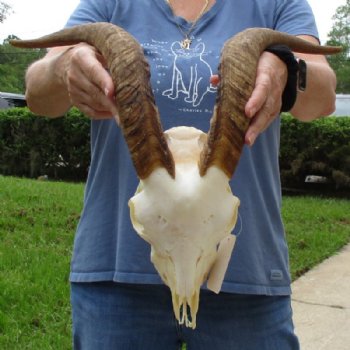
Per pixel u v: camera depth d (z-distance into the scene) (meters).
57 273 5.87
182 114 2.08
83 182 14.24
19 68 46.03
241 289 2.07
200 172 1.31
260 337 2.18
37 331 4.71
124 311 2.17
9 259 6.19
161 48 2.17
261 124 1.40
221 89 1.34
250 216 2.10
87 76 1.53
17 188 9.81
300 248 7.48
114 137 2.18
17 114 15.02
